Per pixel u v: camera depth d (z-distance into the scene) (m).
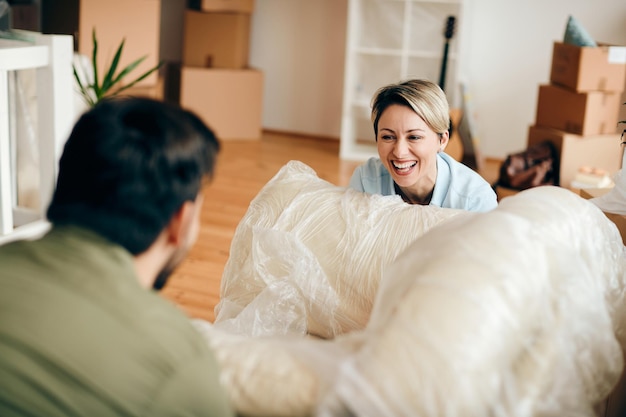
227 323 1.64
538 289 1.09
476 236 1.12
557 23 5.31
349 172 5.14
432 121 1.95
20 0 4.71
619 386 1.42
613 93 4.41
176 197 1.02
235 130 5.78
